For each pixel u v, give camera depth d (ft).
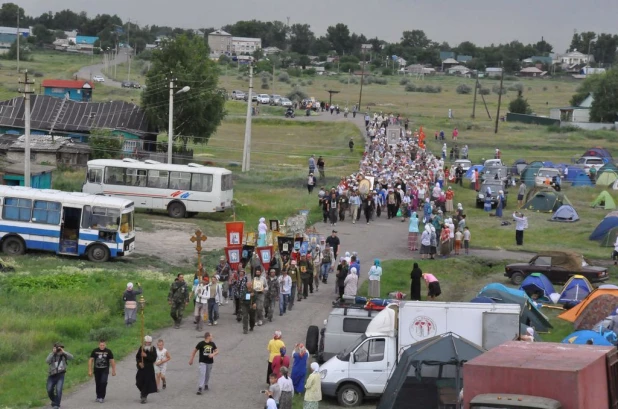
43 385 94.48
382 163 267.80
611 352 70.54
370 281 140.46
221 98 359.66
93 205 164.96
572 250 191.21
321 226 205.77
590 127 499.10
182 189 217.15
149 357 89.97
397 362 92.27
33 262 157.48
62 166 282.36
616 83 516.32
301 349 95.50
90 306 127.44
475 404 63.10
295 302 139.54
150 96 344.49
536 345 73.05
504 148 406.21
